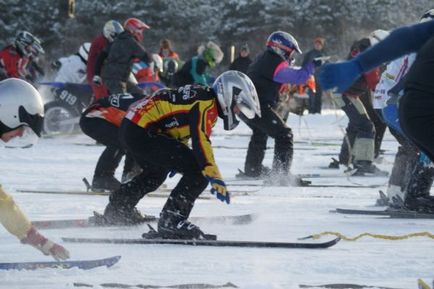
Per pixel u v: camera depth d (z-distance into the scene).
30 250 12.65
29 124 10.06
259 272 11.51
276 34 22.78
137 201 15.34
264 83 22.94
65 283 10.59
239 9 88.19
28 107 10.02
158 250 13.15
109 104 19.09
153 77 34.56
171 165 13.98
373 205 18.84
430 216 16.83
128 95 19.28
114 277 11.02
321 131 43.78
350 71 8.59
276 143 23.22
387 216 17.17
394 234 14.97
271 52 22.91
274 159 23.23
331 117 50.69
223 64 77.00
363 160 26.12
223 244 13.60
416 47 8.77
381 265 12.01
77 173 24.73
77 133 35.47
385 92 18.36
